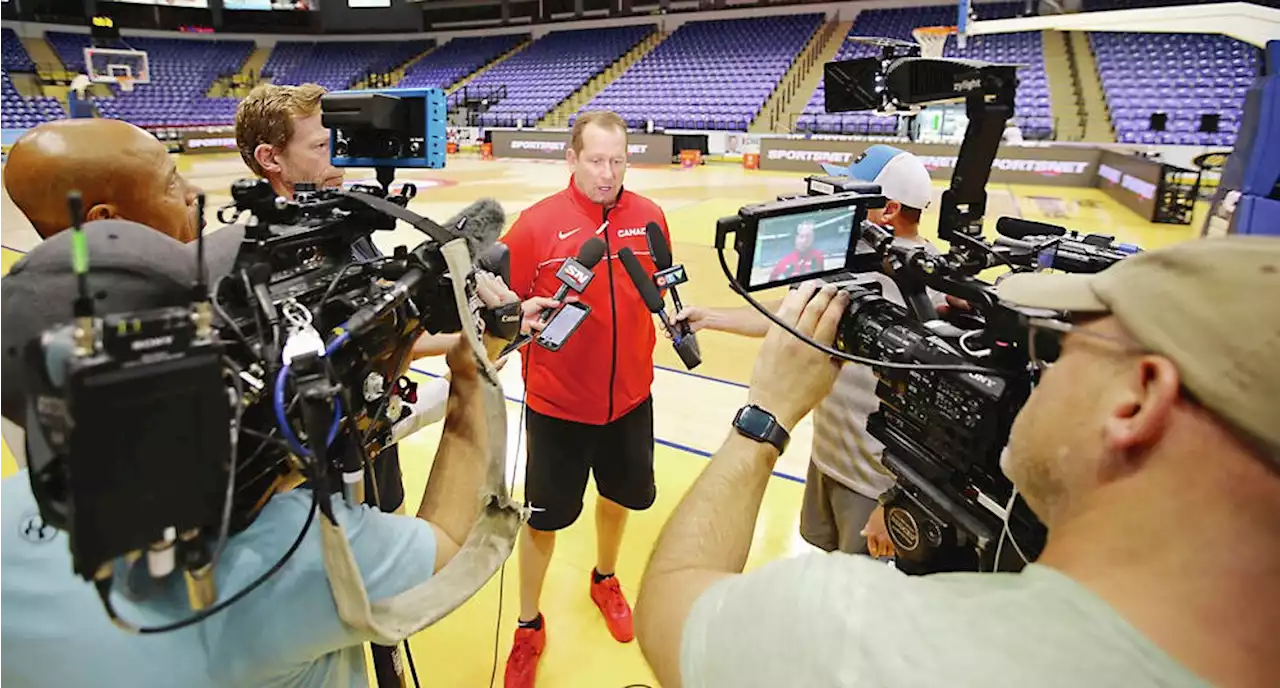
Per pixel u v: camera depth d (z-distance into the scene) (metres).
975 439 0.98
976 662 0.51
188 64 24.03
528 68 22.98
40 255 0.65
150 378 0.53
